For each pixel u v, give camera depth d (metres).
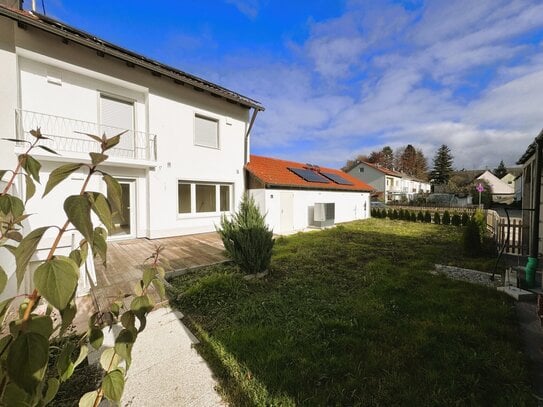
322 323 3.43
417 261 6.71
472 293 4.45
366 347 2.96
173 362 2.72
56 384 1.00
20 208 1.00
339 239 10.24
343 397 2.27
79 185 7.45
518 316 3.71
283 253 7.54
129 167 8.52
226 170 11.12
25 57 6.62
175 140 9.36
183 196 9.82
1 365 0.78
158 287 1.27
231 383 2.44
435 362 2.68
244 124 11.88
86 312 3.62
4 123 6.22
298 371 2.57
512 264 6.34
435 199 35.69
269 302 4.13
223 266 5.89
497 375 2.47
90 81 7.71
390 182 40.81
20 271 0.74
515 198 28.12
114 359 1.10
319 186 14.40
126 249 7.25
